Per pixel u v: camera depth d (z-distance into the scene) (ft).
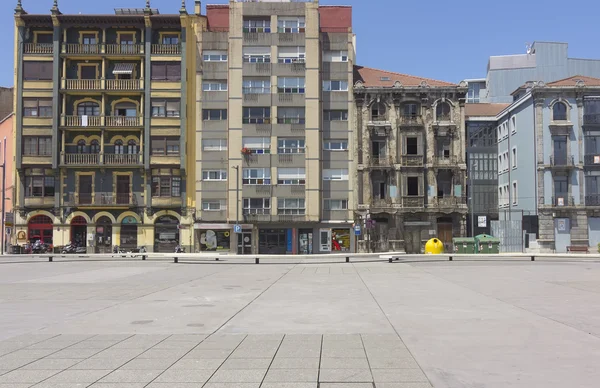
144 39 179.73
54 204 175.94
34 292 59.98
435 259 125.49
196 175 179.73
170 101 179.11
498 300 49.65
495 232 185.68
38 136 176.55
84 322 38.78
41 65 177.58
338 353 28.17
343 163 183.62
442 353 27.91
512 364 25.50
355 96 185.68
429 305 46.52
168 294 57.41
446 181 185.06
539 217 177.68
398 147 183.73
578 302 47.78
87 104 178.91
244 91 182.19
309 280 74.43
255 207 179.52
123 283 71.41
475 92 266.98
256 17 185.26
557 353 27.66
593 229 177.99
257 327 36.32
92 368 25.39
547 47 249.34
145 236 176.96
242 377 23.66
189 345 30.50
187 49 181.47
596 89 179.42
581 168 178.81
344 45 187.73
